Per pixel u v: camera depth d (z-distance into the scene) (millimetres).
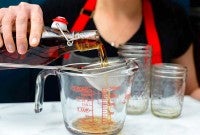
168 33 944
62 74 543
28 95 1035
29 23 580
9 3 1042
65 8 946
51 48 594
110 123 560
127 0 918
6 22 573
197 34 1194
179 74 661
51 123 612
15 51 566
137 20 942
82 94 552
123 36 916
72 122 562
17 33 550
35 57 604
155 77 674
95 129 543
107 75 531
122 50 670
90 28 918
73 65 573
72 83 545
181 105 672
